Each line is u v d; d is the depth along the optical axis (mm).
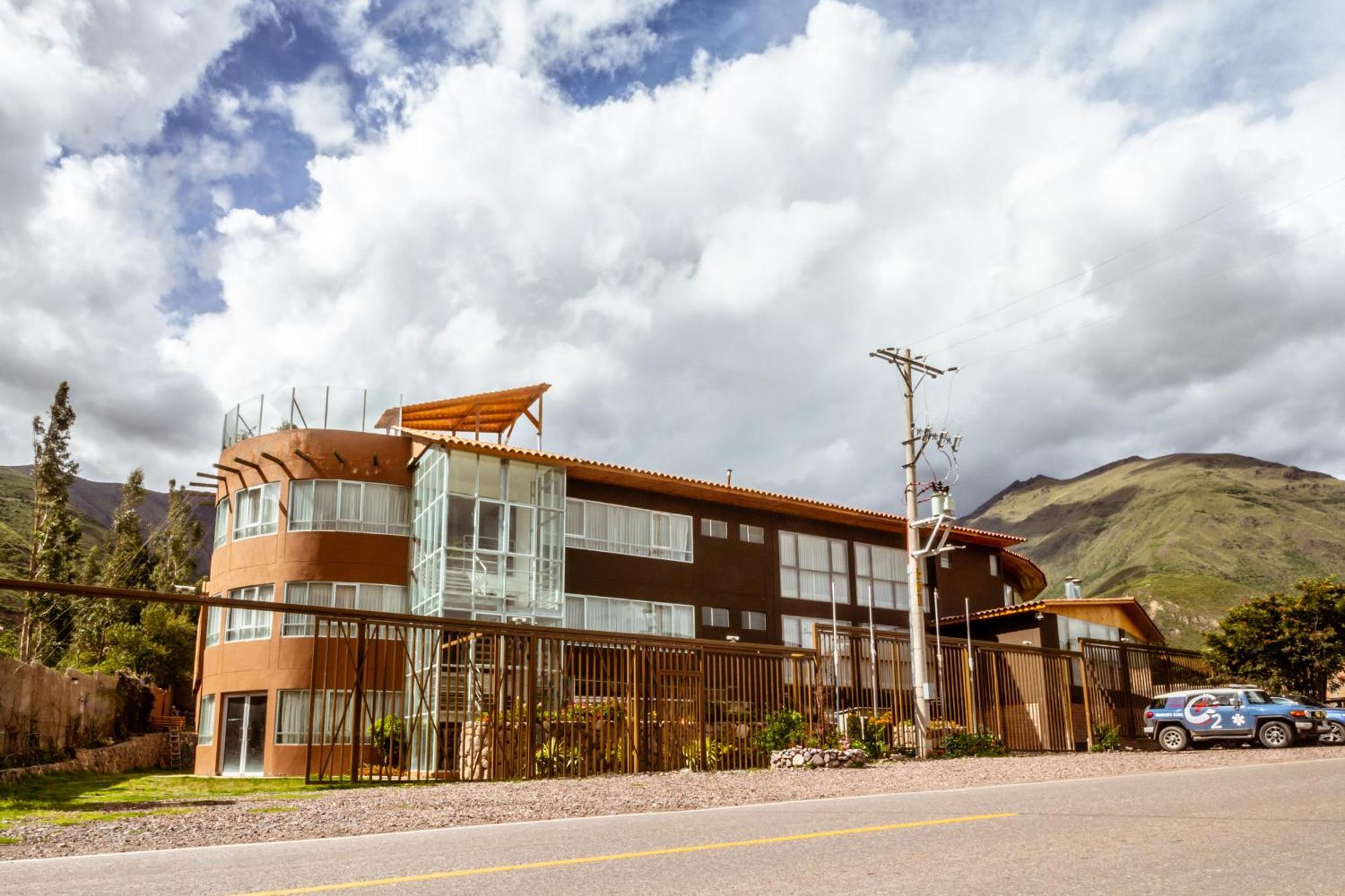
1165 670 32594
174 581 64500
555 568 29859
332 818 10320
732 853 7027
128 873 6797
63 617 52938
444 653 24953
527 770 17984
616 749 18984
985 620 37438
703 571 34562
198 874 6629
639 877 6160
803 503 36375
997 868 6176
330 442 31109
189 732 41781
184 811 11609
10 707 21094
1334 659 31375
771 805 10781
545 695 18656
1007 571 45969
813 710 22156
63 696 25594
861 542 39000
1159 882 5660
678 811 10578
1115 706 30125
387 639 17422
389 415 32812
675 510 34500
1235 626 33469
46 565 50312
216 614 31500
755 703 21172
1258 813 8602
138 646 47375
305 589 29938
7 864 7398
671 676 19969
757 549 36125
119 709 35250
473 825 9625
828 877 6023
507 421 36594
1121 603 37156
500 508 29031
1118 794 10844
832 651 22906
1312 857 6336
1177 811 8953
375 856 7348
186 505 70250
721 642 20844
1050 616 36094
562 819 9992
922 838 7559
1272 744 24766
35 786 18000
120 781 21297
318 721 28469
